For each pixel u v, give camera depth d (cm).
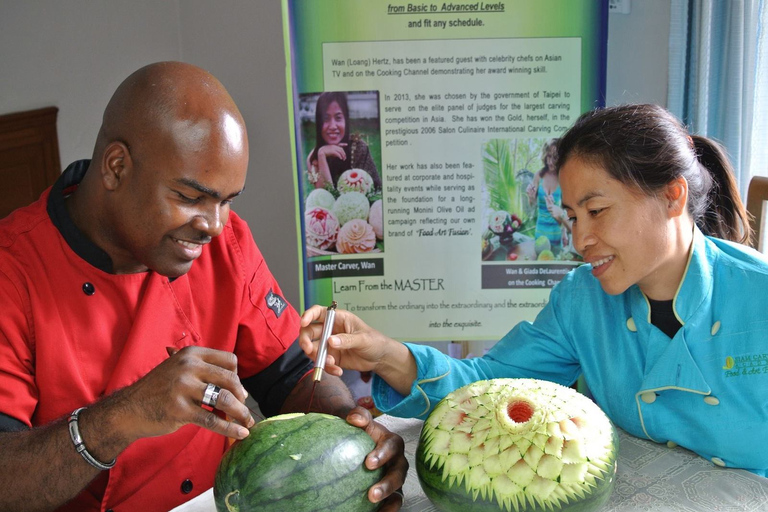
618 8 280
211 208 132
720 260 144
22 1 327
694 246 142
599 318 156
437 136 228
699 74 246
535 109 226
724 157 158
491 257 235
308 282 238
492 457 115
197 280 163
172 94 126
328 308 151
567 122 226
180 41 397
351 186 231
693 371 139
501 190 231
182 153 125
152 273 151
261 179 373
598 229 136
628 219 133
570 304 161
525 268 235
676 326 147
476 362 163
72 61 352
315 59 224
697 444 143
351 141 229
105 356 145
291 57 223
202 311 164
